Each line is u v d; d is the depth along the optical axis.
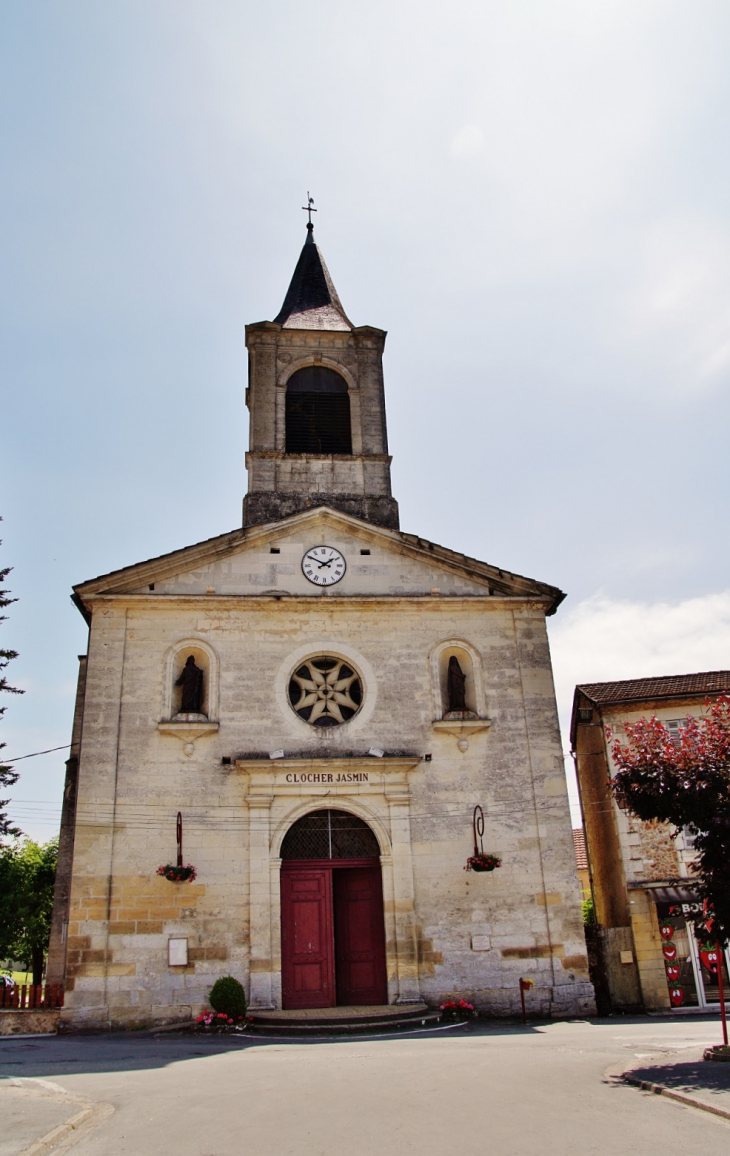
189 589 22.67
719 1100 8.75
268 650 22.31
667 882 23.09
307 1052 14.46
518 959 20.52
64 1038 17.94
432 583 23.59
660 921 22.95
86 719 21.02
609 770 24.52
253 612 22.61
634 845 23.56
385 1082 10.69
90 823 20.19
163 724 21.06
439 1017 19.06
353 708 22.56
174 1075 12.02
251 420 27.12
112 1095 10.45
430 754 21.91
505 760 22.06
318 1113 9.00
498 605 23.53
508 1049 13.90
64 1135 8.47
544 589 23.61
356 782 21.36
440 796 21.59
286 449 27.17
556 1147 7.36
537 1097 9.50
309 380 28.31
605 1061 12.07
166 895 19.94
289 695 22.38
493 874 21.11
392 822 21.16
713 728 13.12
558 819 21.66
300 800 21.03
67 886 22.66
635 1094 9.52
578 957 20.66
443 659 23.19
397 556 23.83
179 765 20.97
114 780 20.62
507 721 22.42
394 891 20.61
